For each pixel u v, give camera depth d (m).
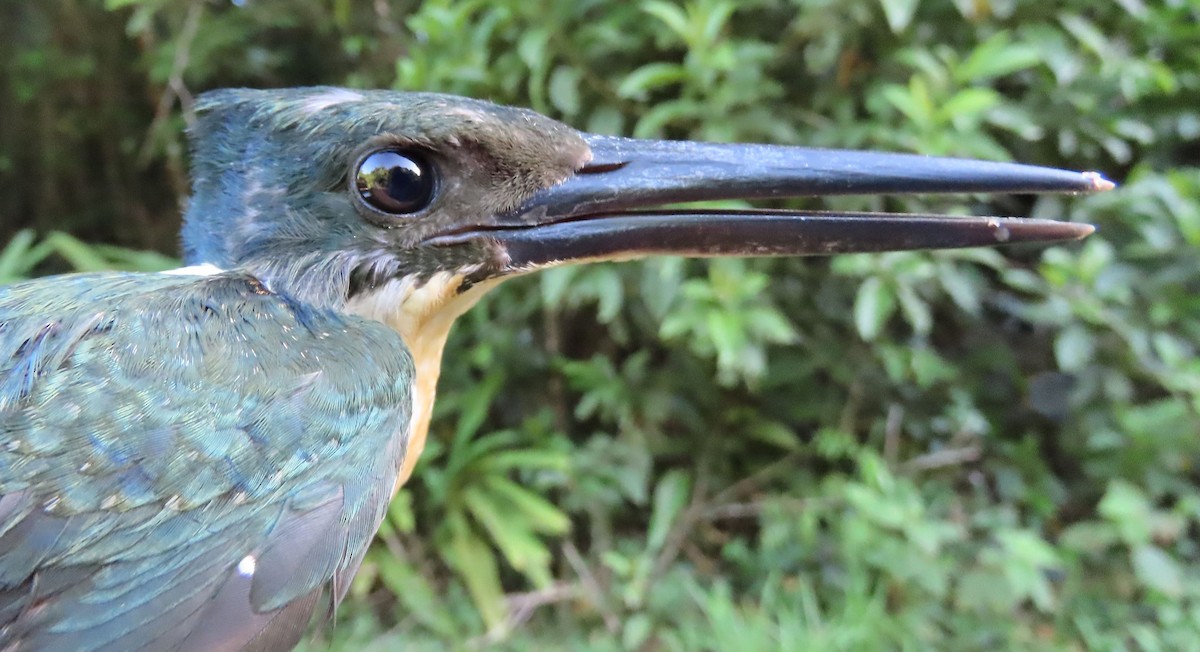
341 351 0.18
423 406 0.20
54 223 0.53
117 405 0.17
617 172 0.20
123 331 0.17
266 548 0.17
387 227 0.19
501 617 0.34
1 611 0.16
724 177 0.20
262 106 0.19
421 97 0.19
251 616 0.16
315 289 0.19
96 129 0.52
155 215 0.53
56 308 0.17
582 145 0.20
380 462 0.17
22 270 0.40
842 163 0.20
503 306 0.35
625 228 0.20
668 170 0.20
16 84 0.50
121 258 0.44
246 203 0.19
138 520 0.16
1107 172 0.33
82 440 0.16
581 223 0.19
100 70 0.51
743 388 0.36
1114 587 0.31
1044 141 0.32
